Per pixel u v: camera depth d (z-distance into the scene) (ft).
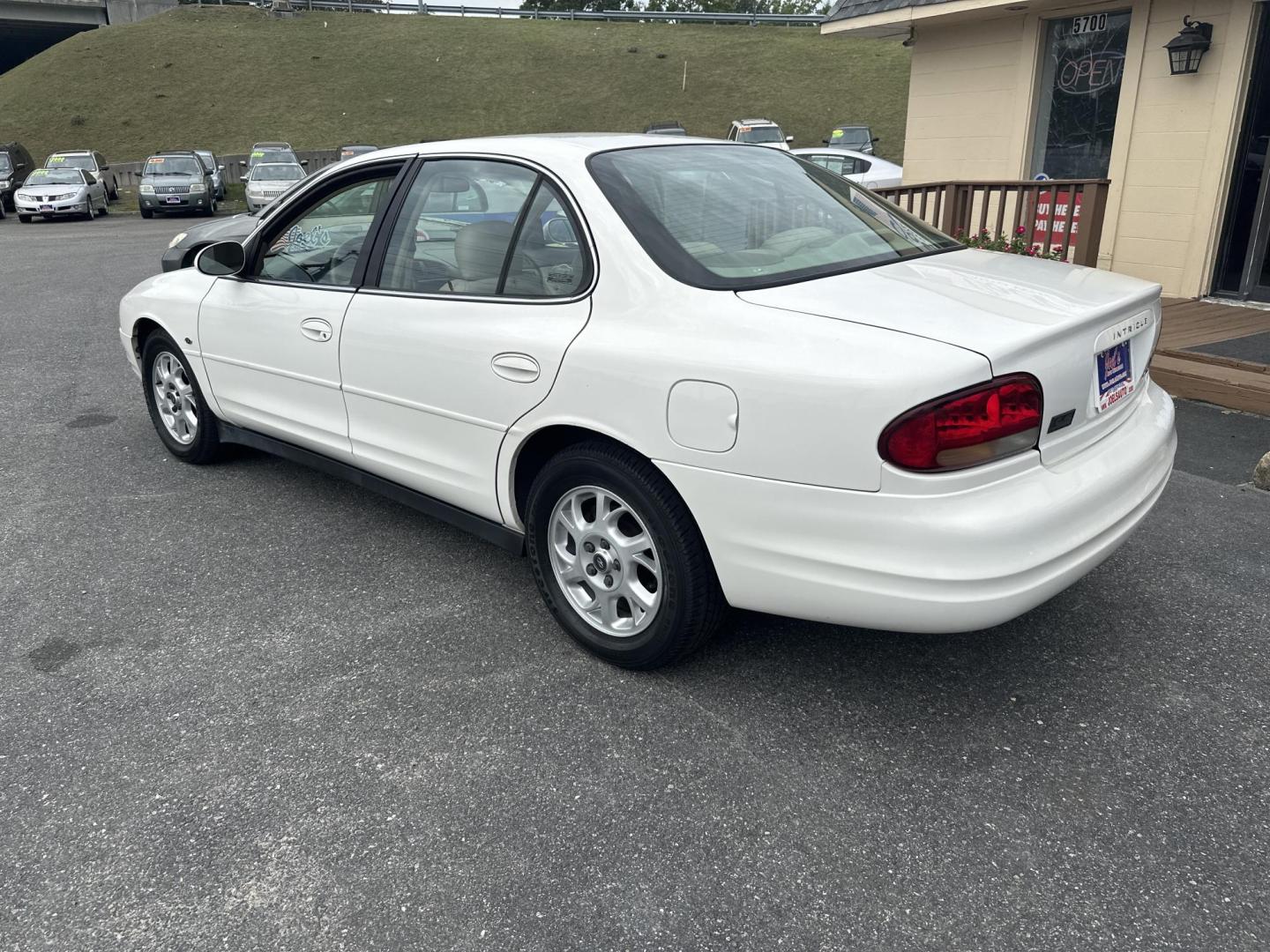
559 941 6.66
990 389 7.47
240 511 14.43
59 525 13.99
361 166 12.21
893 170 44.91
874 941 6.62
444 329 10.60
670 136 11.47
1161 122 27.17
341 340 11.93
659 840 7.59
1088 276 9.97
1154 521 13.41
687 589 9.05
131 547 13.24
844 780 8.24
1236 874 7.12
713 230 9.53
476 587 11.91
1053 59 29.99
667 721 9.11
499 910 6.95
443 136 144.25
